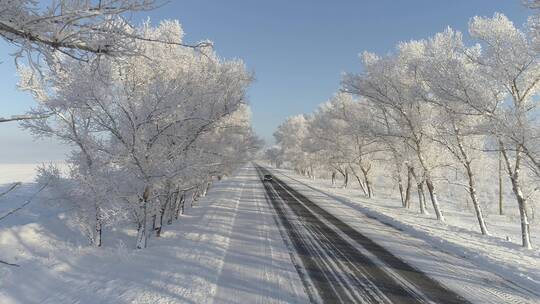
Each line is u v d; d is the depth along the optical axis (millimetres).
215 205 22703
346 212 21266
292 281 8266
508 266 9867
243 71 16938
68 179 11602
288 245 11992
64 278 8266
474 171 26734
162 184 12422
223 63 18641
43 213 16172
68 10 2490
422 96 18328
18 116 2814
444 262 10352
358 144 34594
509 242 14305
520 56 14281
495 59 14883
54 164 12016
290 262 9883
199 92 13453
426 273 9172
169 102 11117
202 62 16094
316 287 7898
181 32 14797
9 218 14719
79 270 8898
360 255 10883
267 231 14430
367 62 23438
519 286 8320
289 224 16297
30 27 2510
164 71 13055
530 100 16391
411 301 7215
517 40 14422
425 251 11727
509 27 15211
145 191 11773
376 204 28406
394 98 22109
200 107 13344
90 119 11016
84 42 2762
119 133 10945
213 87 14266
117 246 11352
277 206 23094
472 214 31594
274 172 83938
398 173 30703
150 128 12078
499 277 9016
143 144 11047
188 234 13562
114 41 2828
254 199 26891
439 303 7141
